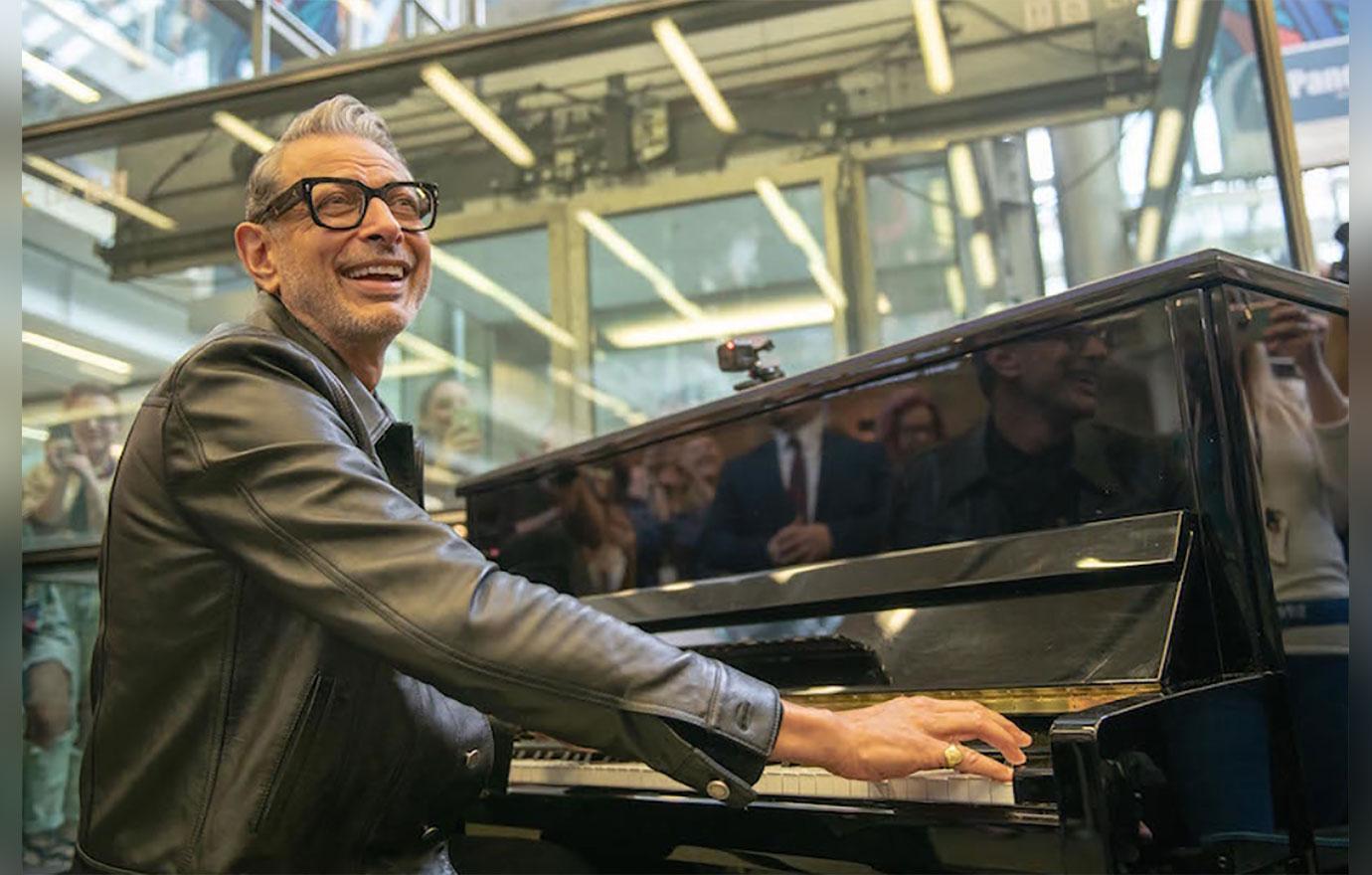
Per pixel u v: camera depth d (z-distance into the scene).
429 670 0.81
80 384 3.88
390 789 0.96
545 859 1.33
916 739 0.88
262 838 0.88
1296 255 2.99
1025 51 3.51
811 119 3.85
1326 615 1.12
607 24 3.51
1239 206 3.19
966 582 1.23
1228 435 1.06
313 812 0.91
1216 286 1.09
